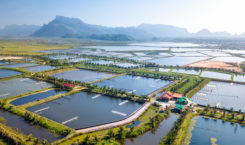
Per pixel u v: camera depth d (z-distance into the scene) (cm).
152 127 10269
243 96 15800
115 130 9725
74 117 11100
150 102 13575
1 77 19250
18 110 11412
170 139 8888
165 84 18788
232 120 11338
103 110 12212
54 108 12262
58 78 19888
